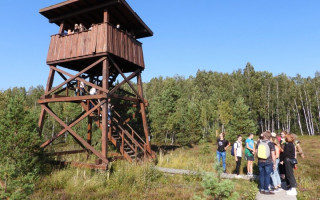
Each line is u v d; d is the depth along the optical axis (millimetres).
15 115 9414
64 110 41000
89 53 11523
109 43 11414
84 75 14914
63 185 8562
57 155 12734
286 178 8031
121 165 11102
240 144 11102
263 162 7379
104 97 10922
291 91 61875
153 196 7645
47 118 38094
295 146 8383
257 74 67375
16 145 8977
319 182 10273
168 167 12898
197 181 9695
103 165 10188
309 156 24031
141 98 14305
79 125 28062
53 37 13016
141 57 14680
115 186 8508
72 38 12344
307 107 59094
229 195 4512
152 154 14336
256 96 59438
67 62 13172
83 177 9242
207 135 49219
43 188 7980
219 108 50031
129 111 18844
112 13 12859
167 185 9109
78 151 14320
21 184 5145
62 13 12938
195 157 17453
